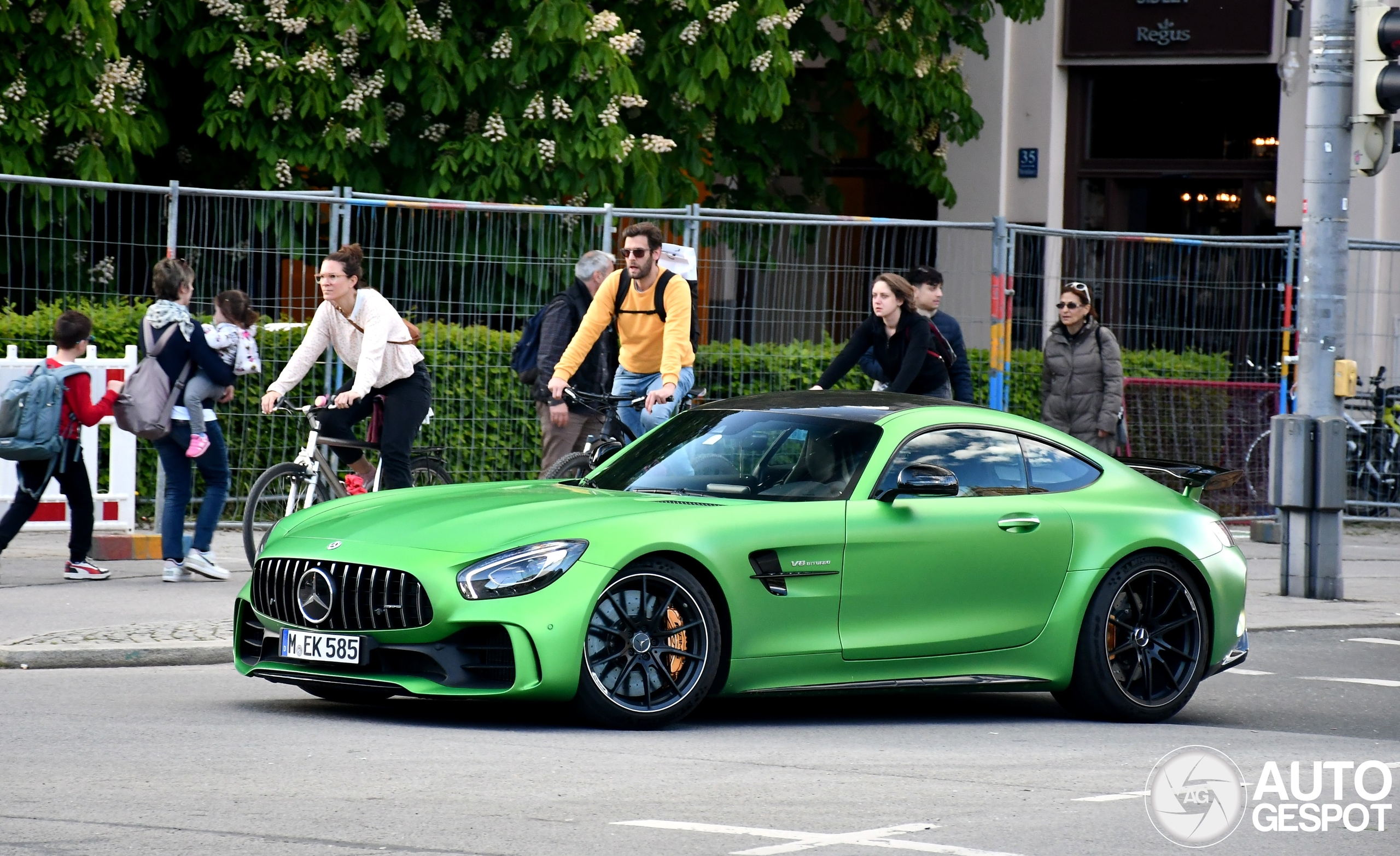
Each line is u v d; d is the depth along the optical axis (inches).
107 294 941.8
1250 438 1165.1
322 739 478.3
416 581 489.7
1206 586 593.3
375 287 970.1
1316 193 910.4
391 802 395.9
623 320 823.1
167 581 783.1
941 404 591.8
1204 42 1505.9
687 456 577.3
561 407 840.3
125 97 1136.8
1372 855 386.0
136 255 940.0
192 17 1155.9
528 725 510.0
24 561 831.7
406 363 791.1
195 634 653.3
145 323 774.5
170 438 779.4
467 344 995.9
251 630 541.3
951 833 384.5
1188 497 625.3
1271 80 1529.3
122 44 1158.3
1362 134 900.0
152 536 863.1
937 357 839.7
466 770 437.7
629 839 367.9
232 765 435.5
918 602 544.4
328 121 1151.6
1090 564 573.3
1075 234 1085.1
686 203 1261.1
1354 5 900.0
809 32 1360.7
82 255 933.2
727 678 513.3
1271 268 1151.0
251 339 792.9
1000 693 645.9
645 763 454.9
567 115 1159.6
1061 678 571.2
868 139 1455.5
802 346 1040.8
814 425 570.3
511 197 1163.3
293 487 786.2
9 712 508.1
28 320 916.6
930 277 881.5
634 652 500.4
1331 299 911.7
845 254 1049.5
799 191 1460.4
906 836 379.6
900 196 1552.7
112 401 770.8
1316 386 913.5
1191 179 1565.0
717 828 380.5
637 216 997.8
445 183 1165.1
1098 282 1122.0
